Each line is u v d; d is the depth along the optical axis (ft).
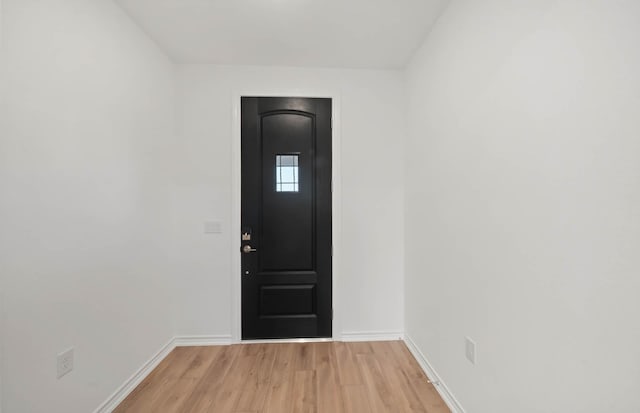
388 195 8.40
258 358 7.38
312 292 8.43
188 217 8.11
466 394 5.07
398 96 8.39
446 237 5.81
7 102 3.70
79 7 4.81
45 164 4.21
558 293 3.18
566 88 3.05
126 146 6.03
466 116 5.06
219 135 8.16
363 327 8.38
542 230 3.40
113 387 5.58
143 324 6.59
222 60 7.95
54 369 4.33
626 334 2.51
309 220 8.44
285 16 6.13
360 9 5.90
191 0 5.65
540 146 3.41
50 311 4.28
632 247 2.45
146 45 6.73
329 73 8.34
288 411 5.46
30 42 3.99
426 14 6.05
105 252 5.41
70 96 4.64
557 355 3.21
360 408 5.54
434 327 6.35
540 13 3.39
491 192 4.36
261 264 8.36
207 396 5.89
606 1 2.64
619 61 2.53
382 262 8.41
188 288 8.11
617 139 2.55
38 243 4.10
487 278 4.47
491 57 4.34
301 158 8.40
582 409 2.92
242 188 8.30
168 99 7.75
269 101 8.30
